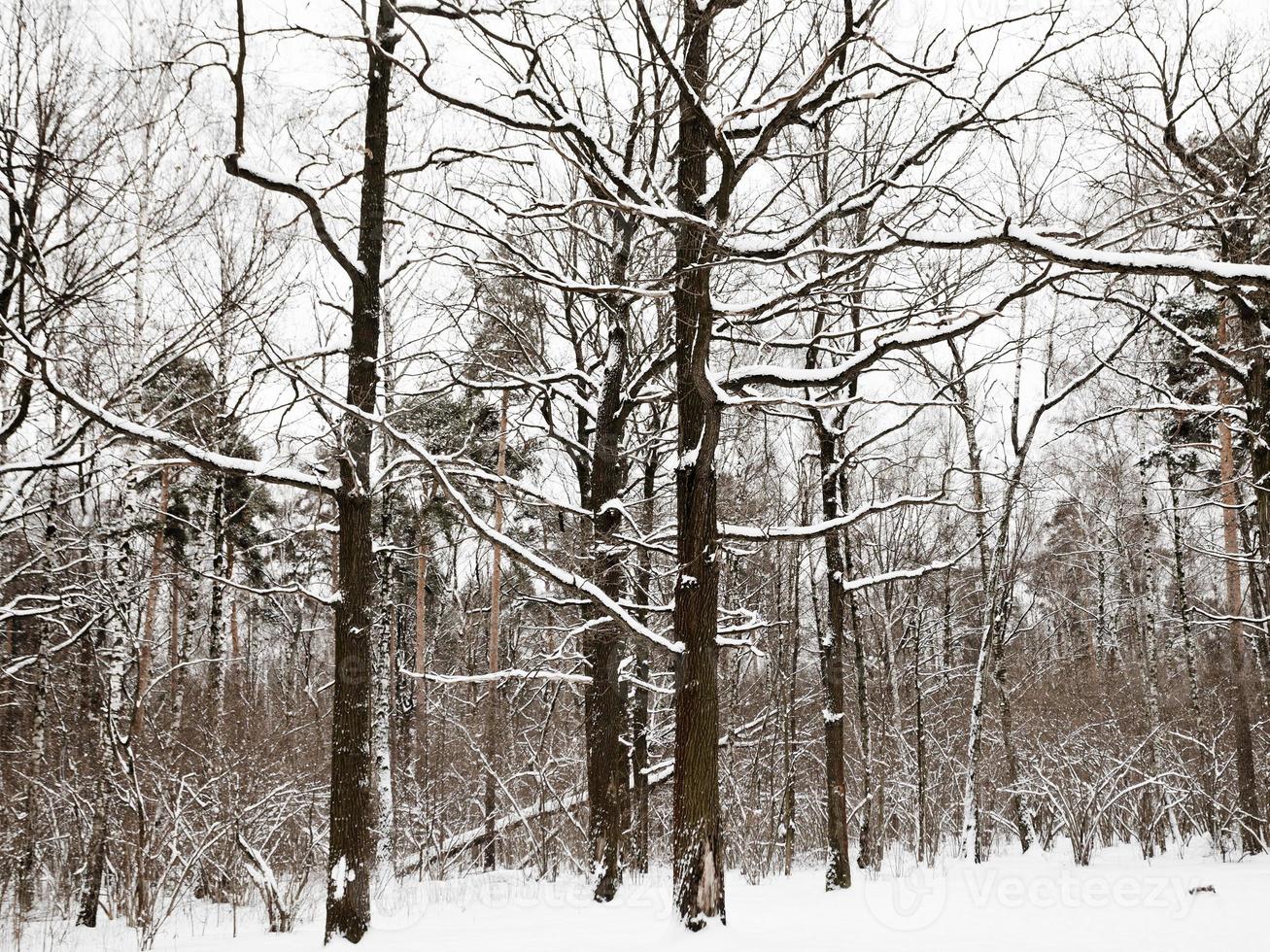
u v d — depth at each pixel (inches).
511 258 452.4
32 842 508.4
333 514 800.9
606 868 466.0
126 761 421.4
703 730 339.3
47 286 438.6
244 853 465.4
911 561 869.2
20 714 665.6
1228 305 586.6
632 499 627.5
